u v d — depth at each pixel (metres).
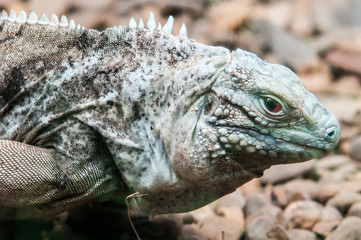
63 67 6.48
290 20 15.74
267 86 5.73
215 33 14.24
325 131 5.78
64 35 6.68
